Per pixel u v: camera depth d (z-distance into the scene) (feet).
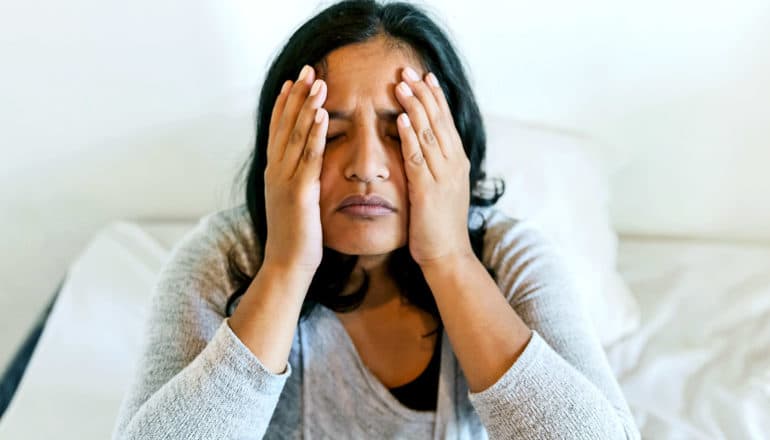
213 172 3.92
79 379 3.02
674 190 3.97
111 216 4.10
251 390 1.72
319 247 1.84
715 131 3.72
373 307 2.14
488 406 1.76
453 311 1.85
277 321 1.79
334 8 1.87
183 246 2.16
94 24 3.40
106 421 2.84
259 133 2.05
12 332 4.47
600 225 3.47
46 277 4.32
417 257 1.89
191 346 1.90
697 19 3.36
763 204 3.95
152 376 1.87
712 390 2.99
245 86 3.63
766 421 2.82
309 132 1.73
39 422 2.83
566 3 3.34
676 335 3.33
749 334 3.29
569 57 3.51
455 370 2.05
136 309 3.34
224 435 1.70
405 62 1.83
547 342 1.97
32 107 3.64
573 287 2.18
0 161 3.81
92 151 3.84
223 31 3.45
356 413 2.06
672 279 3.69
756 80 3.52
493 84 3.62
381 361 2.10
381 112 1.77
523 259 2.15
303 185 1.75
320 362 2.04
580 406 1.72
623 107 3.67
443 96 1.83
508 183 3.35
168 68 3.56
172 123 3.75
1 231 4.09
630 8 3.34
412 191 1.79
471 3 3.35
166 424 1.68
